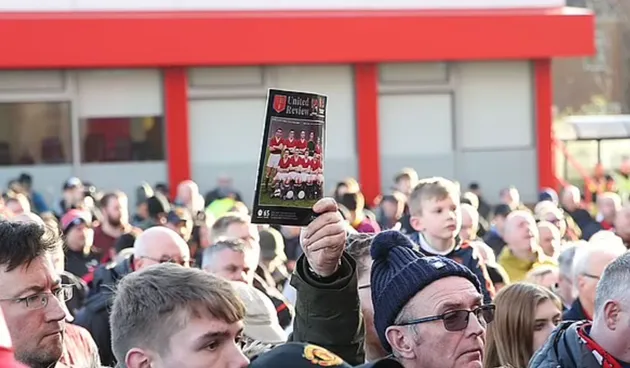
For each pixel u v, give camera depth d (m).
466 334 4.11
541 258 10.52
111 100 23.53
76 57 22.91
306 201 4.12
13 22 22.61
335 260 4.15
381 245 4.26
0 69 22.89
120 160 23.59
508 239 10.54
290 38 23.75
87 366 5.69
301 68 24.36
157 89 23.75
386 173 24.73
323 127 4.16
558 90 52.94
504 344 6.27
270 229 10.76
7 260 4.35
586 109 52.81
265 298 6.86
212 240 9.38
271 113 4.05
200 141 23.97
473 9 24.72
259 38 23.64
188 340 3.57
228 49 23.52
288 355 3.38
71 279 8.47
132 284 3.69
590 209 21.94
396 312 4.16
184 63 23.36
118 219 13.41
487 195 25.09
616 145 28.02
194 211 15.38
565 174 27.38
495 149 25.14
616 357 4.95
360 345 4.23
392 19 24.16
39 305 4.40
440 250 8.87
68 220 11.24
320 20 23.88
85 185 21.36
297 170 4.10
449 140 25.02
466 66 25.02
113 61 23.06
